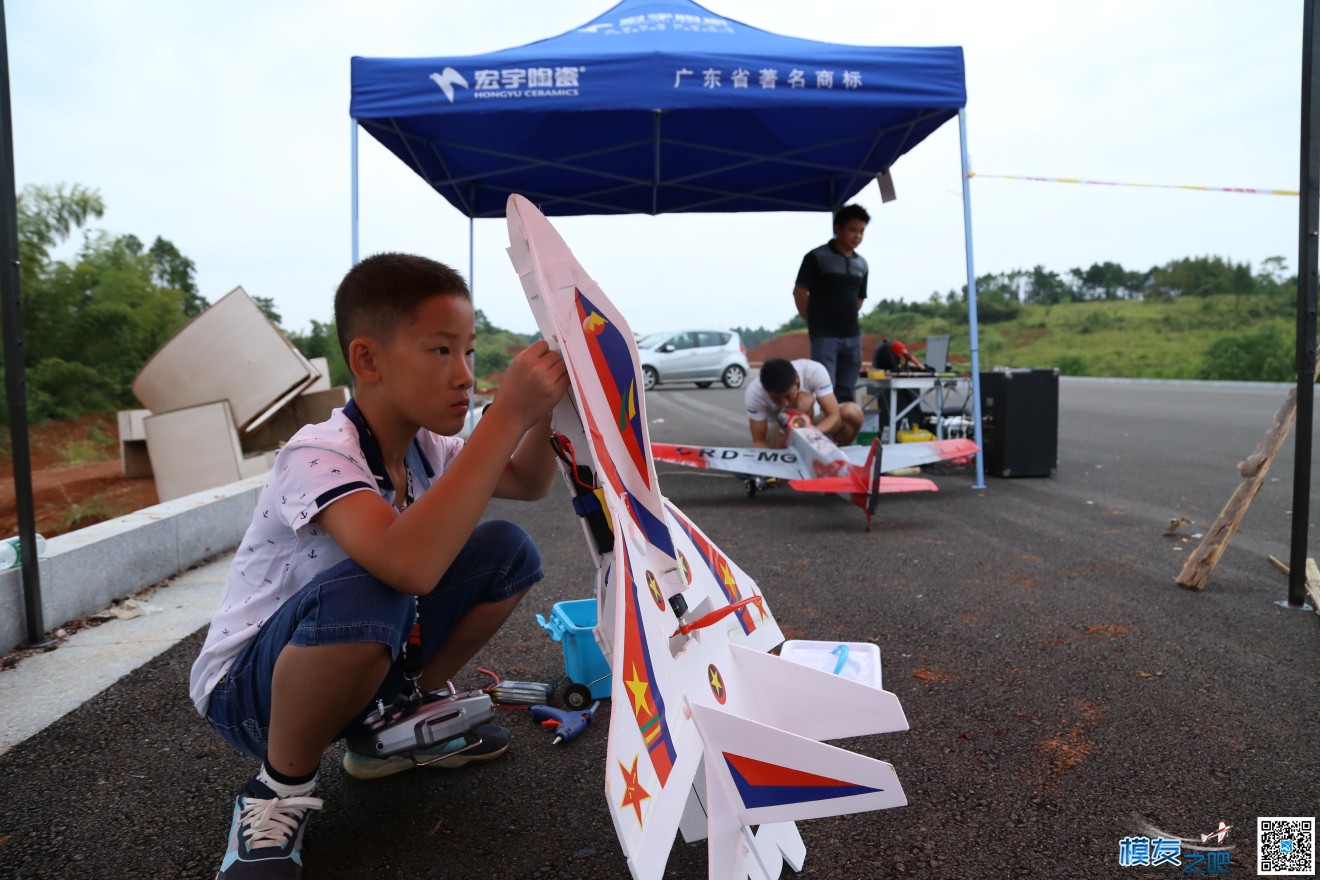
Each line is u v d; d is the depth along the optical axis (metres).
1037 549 4.02
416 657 1.80
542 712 2.25
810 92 4.96
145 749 2.15
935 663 2.61
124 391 12.63
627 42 5.18
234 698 1.55
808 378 5.71
